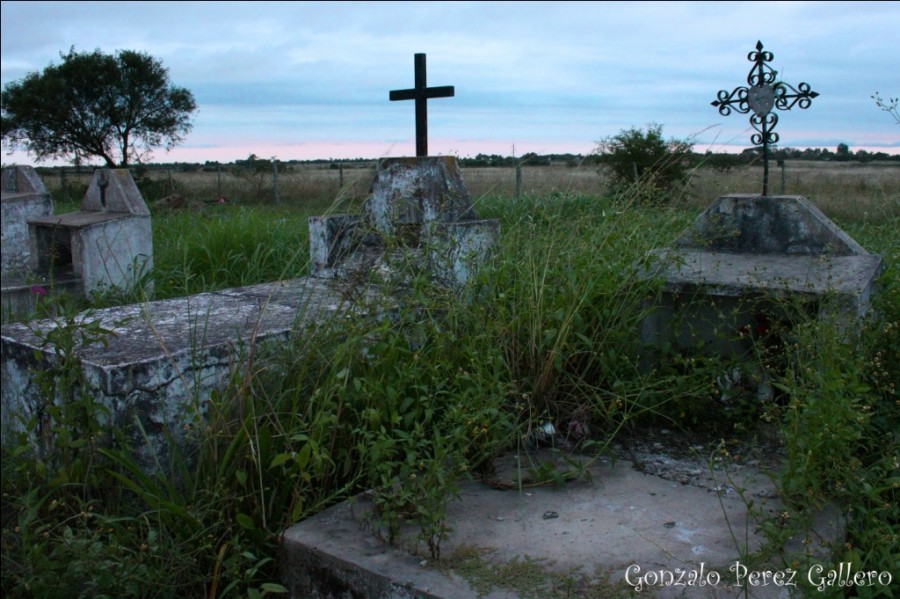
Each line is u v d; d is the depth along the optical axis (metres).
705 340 3.98
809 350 3.12
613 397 3.57
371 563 2.44
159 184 20.00
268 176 20.16
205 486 2.75
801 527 2.41
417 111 5.13
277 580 2.67
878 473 2.87
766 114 4.22
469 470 3.08
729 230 4.32
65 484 2.71
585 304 3.68
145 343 3.28
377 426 2.92
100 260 6.47
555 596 2.24
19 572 2.55
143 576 2.51
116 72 20.86
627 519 2.73
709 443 3.46
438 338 3.24
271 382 3.10
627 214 4.29
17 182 8.02
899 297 3.78
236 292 4.56
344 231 4.92
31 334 3.53
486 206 7.20
